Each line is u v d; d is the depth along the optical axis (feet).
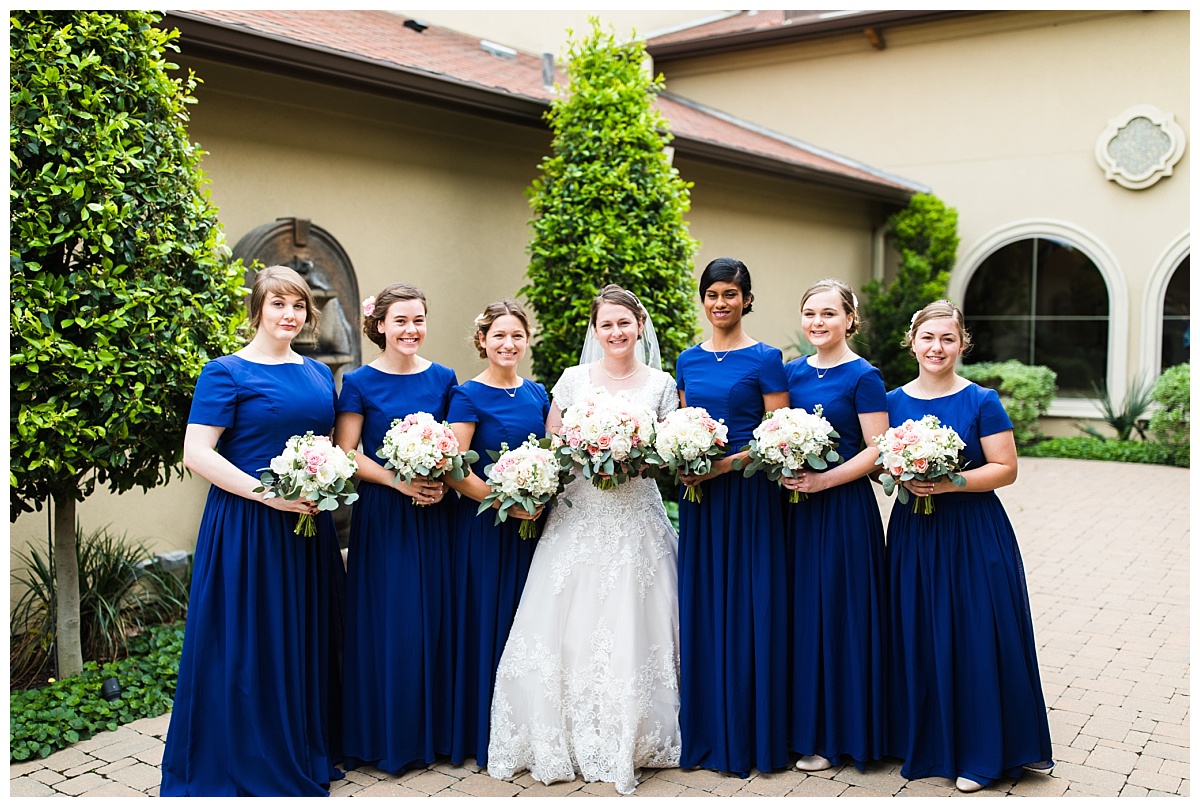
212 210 13.75
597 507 11.12
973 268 38.99
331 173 19.71
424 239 21.77
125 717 12.51
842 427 11.19
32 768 11.18
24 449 11.74
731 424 11.33
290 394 10.55
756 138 37.22
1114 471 31.68
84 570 14.88
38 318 11.69
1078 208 36.65
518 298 24.22
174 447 13.48
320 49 17.38
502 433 11.37
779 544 11.13
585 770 10.70
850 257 39.06
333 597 11.41
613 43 21.36
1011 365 36.91
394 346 11.15
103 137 12.03
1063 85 36.60
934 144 39.32
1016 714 10.50
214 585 10.17
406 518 11.09
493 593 11.23
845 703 10.98
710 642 11.15
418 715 11.03
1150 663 14.43
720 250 31.35
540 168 21.39
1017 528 23.65
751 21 43.47
